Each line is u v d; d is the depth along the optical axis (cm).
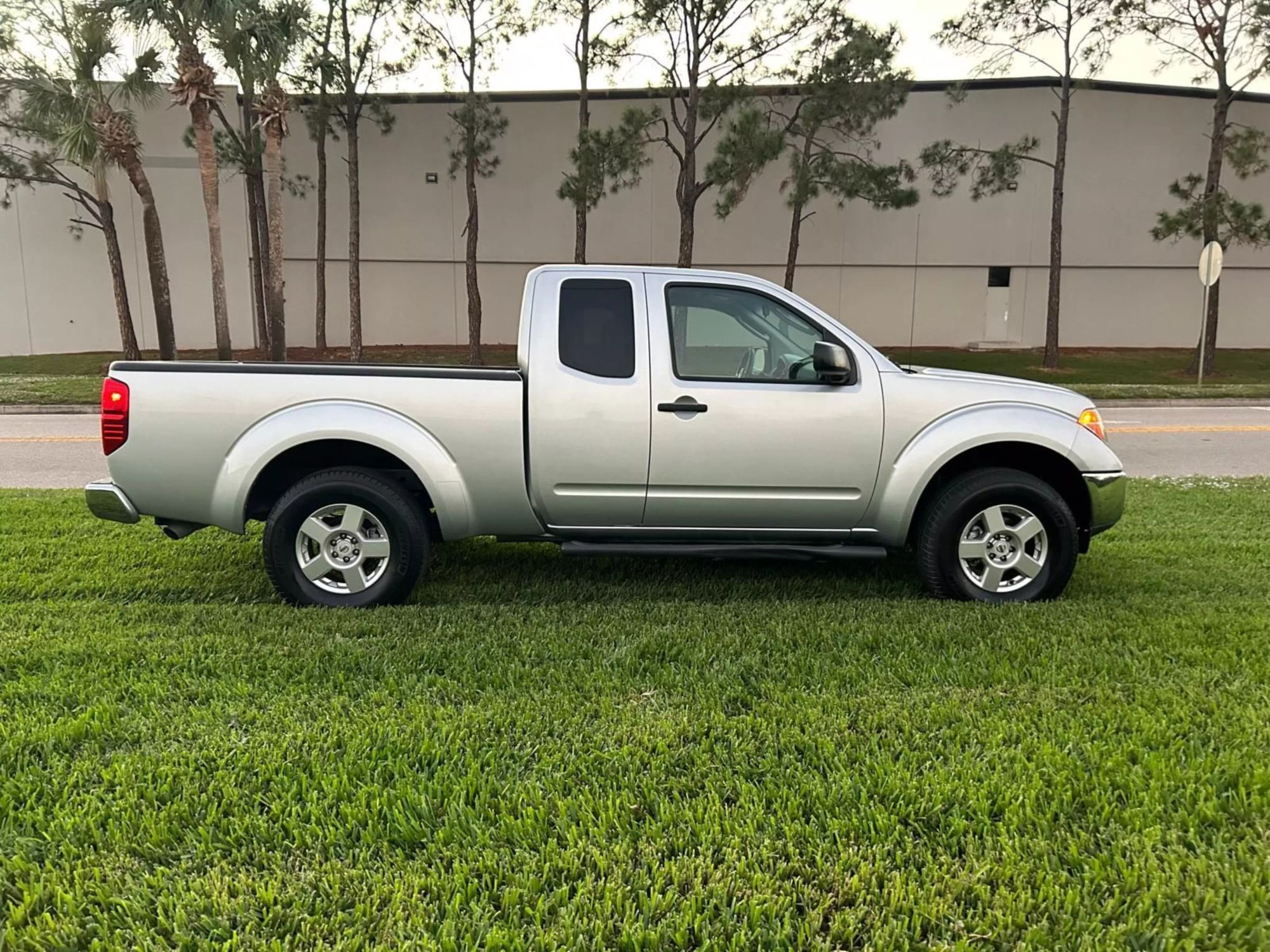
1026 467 505
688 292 473
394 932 215
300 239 2683
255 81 1859
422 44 2188
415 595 500
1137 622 434
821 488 472
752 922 219
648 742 309
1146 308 2777
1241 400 1822
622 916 222
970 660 386
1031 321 2759
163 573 538
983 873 235
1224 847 246
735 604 476
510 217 2673
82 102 1923
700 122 2562
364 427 455
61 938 213
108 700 337
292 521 462
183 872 239
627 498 470
